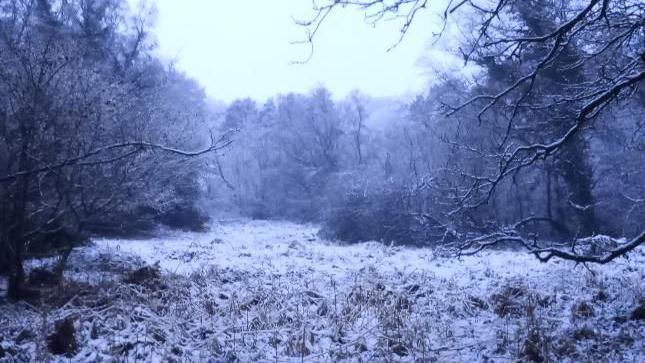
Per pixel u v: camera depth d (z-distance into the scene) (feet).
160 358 21.99
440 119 85.97
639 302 28.63
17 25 61.52
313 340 24.97
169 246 66.54
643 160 74.13
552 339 24.12
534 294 32.42
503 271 44.96
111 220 44.50
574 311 28.96
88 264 42.98
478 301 32.89
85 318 26.09
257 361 22.06
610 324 26.84
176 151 28.25
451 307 31.60
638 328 25.89
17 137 30.25
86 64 46.83
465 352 23.63
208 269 43.32
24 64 29.96
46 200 33.88
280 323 27.96
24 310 28.89
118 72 79.05
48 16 75.15
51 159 30.37
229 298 33.04
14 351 21.99
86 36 76.48
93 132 32.07
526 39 19.95
